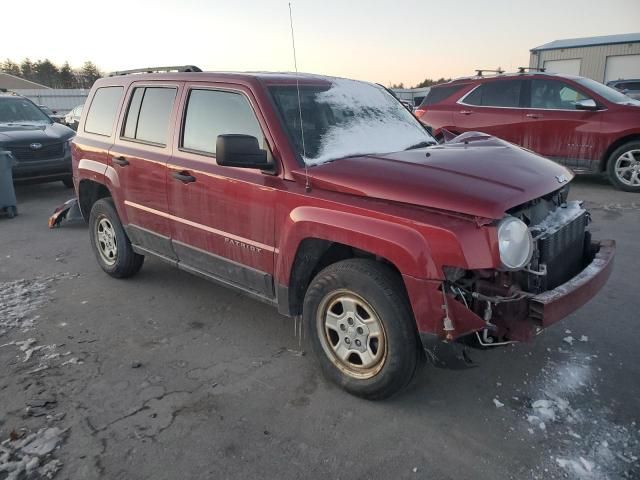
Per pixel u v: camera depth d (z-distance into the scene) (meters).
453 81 10.56
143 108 4.81
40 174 9.83
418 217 2.88
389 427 3.08
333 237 3.17
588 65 34.56
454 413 3.20
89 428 3.11
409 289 2.89
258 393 3.44
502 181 3.06
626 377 3.52
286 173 3.49
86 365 3.82
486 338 2.88
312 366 3.77
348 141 3.79
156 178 4.48
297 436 3.02
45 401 3.37
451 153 3.59
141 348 4.07
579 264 3.68
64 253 6.55
